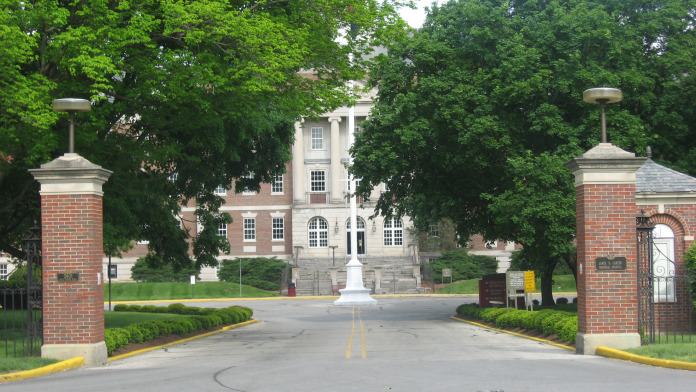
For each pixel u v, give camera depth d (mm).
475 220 36375
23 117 17703
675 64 30641
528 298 28359
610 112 28172
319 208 71250
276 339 23109
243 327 31156
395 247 71000
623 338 16078
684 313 20672
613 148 16469
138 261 67938
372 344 19734
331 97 22375
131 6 20438
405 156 31969
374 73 32344
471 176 32781
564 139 28312
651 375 12180
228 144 28641
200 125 23266
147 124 24703
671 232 20891
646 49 32344
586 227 16312
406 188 35312
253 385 11586
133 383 12398
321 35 22953
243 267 67250
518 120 29469
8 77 17828
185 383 12094
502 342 19906
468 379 11680
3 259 67562
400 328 27031
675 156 32188
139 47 21219
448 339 21234
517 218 26906
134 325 21266
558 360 14680
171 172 28797
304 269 68375
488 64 30875
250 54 20453
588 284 16234
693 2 32219
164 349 20156
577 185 16844
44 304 16312
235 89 20922
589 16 29016
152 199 26672
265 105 24797
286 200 72562
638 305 16234
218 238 33875
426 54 30859
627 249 16281
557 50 29141
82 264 16328
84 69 17797
